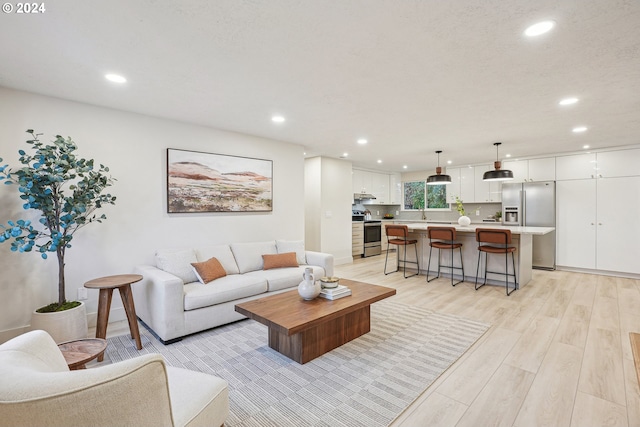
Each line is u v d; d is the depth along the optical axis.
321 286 2.92
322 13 1.69
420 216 8.80
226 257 3.83
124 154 3.37
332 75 2.49
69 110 3.04
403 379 2.22
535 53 2.15
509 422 1.77
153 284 2.92
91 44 2.01
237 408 1.91
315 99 3.04
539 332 3.03
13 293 2.79
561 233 5.98
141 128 3.49
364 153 6.06
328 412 1.87
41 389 0.79
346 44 2.03
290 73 2.46
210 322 3.06
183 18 1.73
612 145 5.28
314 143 5.09
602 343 2.77
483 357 2.54
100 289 2.64
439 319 3.40
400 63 2.29
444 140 4.85
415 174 8.89
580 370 2.32
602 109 3.33
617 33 1.89
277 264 4.05
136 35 1.91
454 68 2.38
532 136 4.57
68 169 2.61
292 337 2.52
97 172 3.04
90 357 1.65
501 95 2.93
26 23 1.76
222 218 4.20
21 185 2.42
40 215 2.87
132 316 2.69
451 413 1.85
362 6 1.63
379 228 8.38
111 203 2.96
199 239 3.96
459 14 1.70
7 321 2.76
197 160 3.90
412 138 4.72
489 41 1.99
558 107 3.27
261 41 1.99
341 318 2.78
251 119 3.71
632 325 3.19
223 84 2.67
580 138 4.70
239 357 2.56
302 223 5.23
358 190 8.05
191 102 3.11
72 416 0.82
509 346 2.73
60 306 2.61
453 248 4.87
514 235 4.75
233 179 4.27
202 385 1.37
